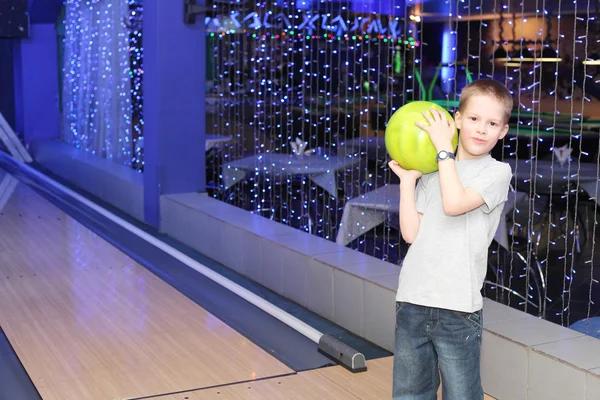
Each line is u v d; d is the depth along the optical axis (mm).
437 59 6699
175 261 5043
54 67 9828
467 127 2105
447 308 2113
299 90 7562
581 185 4367
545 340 2812
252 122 7297
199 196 5820
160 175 5855
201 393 3006
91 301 4141
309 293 4090
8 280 4512
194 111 5883
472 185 2094
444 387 2188
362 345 3598
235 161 5871
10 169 9102
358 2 6633
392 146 2199
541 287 4336
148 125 5945
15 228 5941
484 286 4180
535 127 5570
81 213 6633
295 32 7309
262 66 7691
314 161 5547
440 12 6594
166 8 5633
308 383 3113
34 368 3227
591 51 5512
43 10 9500
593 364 2578
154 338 3598
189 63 5797
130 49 7508
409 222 2221
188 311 3990
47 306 4043
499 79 6152
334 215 5938
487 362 2934
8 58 11133
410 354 2221
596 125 5359
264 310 3980
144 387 3057
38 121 9867
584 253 4777
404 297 2191
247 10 7258
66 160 8414
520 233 4820
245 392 3020
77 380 3113
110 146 8117
